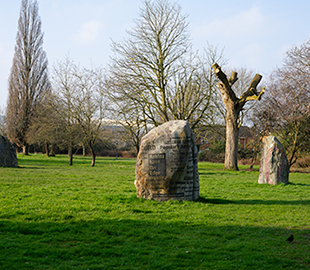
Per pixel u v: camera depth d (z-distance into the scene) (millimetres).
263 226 8625
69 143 38250
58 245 6805
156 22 30391
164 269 5680
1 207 10234
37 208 10219
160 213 9852
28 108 65938
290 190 15961
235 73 30422
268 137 19172
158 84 30703
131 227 8281
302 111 30531
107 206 10648
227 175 25547
